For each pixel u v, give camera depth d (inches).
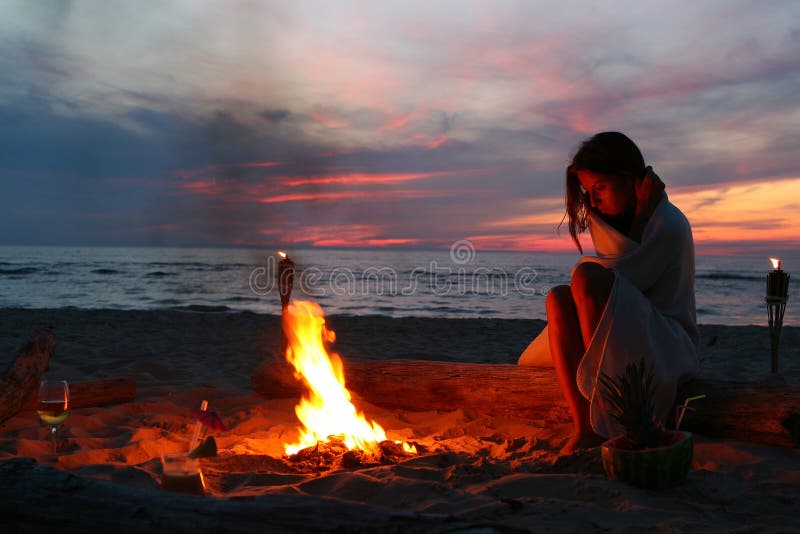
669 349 119.1
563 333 119.3
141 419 158.2
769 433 124.3
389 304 907.4
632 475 96.1
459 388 158.7
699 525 79.3
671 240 121.2
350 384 172.2
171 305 796.6
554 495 94.8
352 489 97.3
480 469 107.5
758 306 883.4
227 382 213.3
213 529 63.9
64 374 217.3
